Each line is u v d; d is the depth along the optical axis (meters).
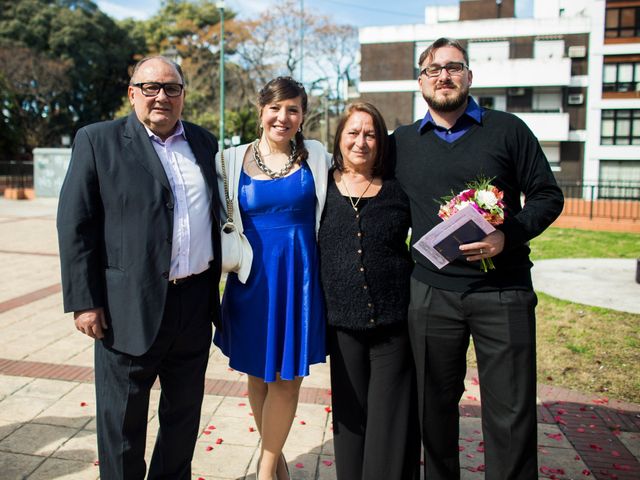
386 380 2.57
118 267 2.33
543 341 5.21
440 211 2.27
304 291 2.59
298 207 2.61
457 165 2.39
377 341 2.59
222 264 2.58
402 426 2.56
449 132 2.46
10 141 30.67
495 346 2.34
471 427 3.53
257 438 3.33
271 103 2.57
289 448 3.24
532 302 2.36
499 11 28.25
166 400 2.61
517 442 2.33
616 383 4.25
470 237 2.21
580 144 26.27
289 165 2.63
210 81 30.52
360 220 2.54
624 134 25.83
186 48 32.69
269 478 2.72
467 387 4.18
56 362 4.54
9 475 2.86
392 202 2.55
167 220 2.35
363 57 28.11
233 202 2.64
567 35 25.80
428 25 27.14
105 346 2.39
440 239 2.23
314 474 2.97
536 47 26.17
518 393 2.32
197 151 2.55
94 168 2.32
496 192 2.18
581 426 3.54
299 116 2.62
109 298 2.34
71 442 3.21
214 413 3.67
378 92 28.03
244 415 3.64
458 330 2.45
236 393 4.01
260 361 2.60
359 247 2.52
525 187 2.41
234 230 2.61
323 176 2.67
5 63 28.27
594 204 19.14
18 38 30.97
